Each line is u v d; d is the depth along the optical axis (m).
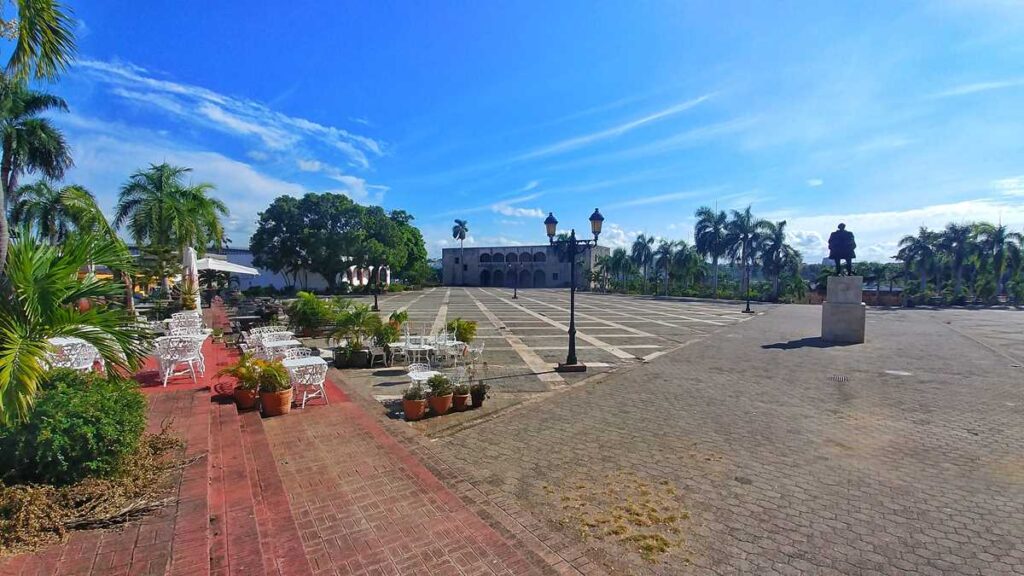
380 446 5.64
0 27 4.40
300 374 7.10
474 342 15.13
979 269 40.00
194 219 16.61
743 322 22.55
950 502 4.52
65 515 3.08
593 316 24.91
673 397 8.56
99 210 9.20
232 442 5.05
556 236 11.98
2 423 3.20
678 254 48.19
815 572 3.49
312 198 43.78
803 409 7.75
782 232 41.38
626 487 4.89
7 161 18.66
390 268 53.31
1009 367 11.16
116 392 3.93
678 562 3.62
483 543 3.69
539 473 5.25
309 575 3.06
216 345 11.51
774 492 4.76
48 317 3.33
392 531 3.82
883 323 22.28
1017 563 3.56
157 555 2.77
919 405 7.93
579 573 3.48
